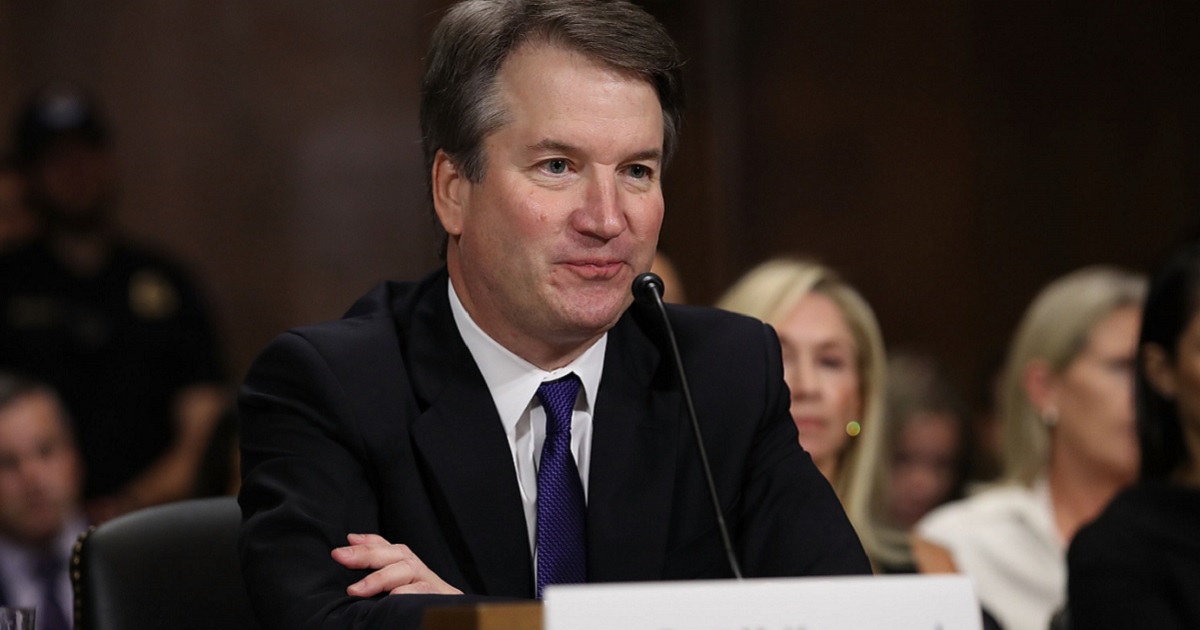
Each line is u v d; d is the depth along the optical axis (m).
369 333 3.83
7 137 10.44
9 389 7.22
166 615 4.09
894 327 11.41
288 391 3.72
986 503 6.80
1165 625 4.75
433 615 2.68
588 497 3.68
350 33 10.93
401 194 10.93
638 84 3.54
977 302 11.48
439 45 3.67
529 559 3.65
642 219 3.53
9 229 9.20
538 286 3.51
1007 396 6.98
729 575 3.79
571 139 3.47
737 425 3.88
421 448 3.65
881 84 11.43
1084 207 11.61
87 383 9.11
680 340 3.99
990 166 11.53
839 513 3.82
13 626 3.19
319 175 10.87
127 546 4.11
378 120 10.94
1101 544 4.90
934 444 7.70
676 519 3.77
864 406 5.79
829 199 11.35
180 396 9.30
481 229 3.57
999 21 11.58
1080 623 4.90
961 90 11.50
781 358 4.07
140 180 10.63
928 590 2.60
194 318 9.45
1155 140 11.68
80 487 8.84
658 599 2.49
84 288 9.19
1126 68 11.66
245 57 10.80
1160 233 11.60
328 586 3.40
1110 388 6.64
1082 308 6.72
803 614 2.54
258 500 3.64
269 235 10.77
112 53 10.64
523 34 3.53
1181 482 5.13
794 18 11.34
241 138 10.77
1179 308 5.15
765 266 5.86
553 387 3.76
